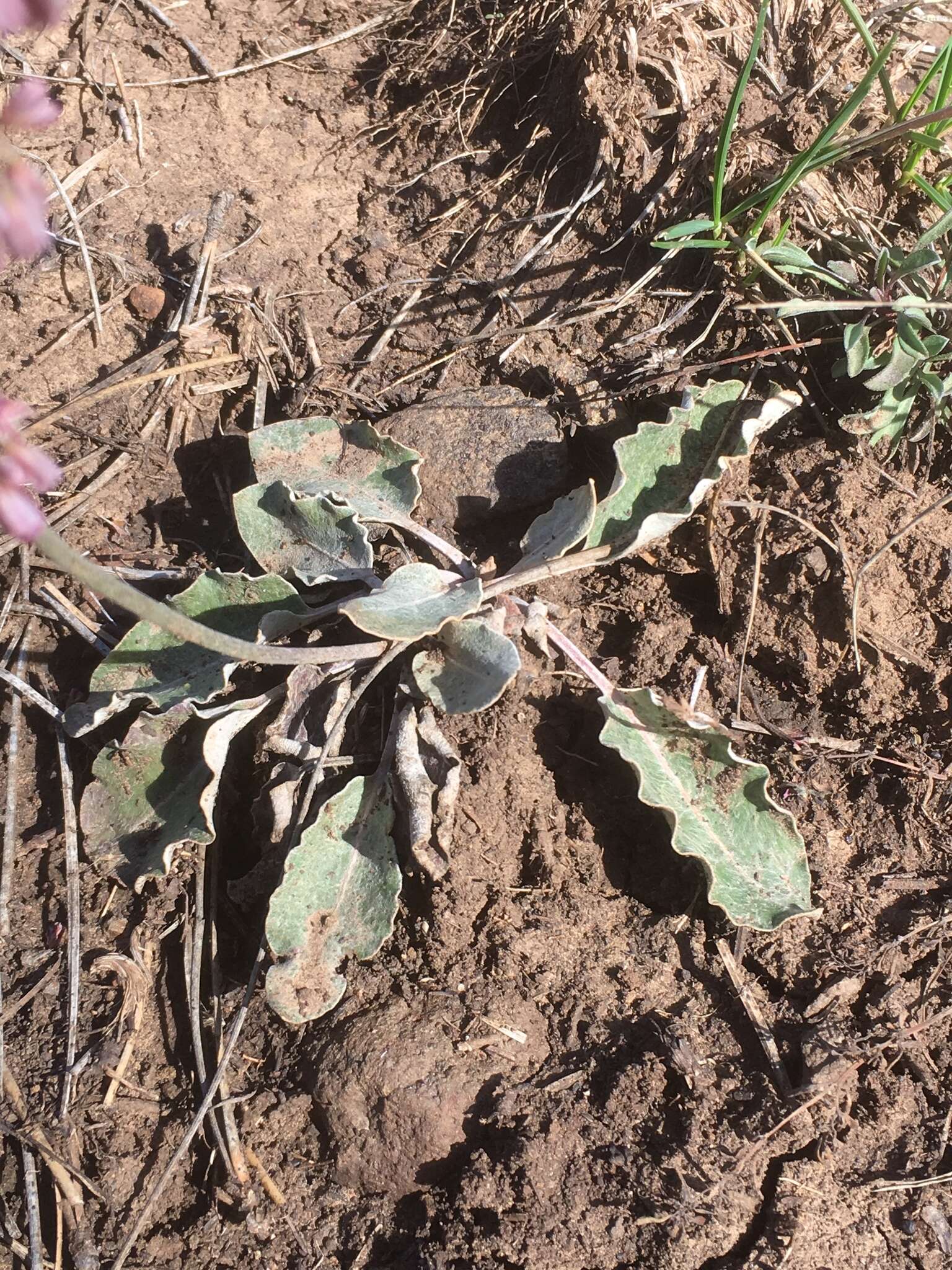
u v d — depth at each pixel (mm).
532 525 226
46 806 219
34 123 129
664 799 202
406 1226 184
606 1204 179
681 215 238
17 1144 192
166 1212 188
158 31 277
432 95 269
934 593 212
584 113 244
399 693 213
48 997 202
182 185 266
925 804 210
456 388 244
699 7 244
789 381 231
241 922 208
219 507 247
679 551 226
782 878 200
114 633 231
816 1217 178
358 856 202
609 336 240
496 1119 184
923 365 216
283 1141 190
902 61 253
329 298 257
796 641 217
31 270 255
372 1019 192
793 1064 190
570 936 201
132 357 255
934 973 195
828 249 235
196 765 216
